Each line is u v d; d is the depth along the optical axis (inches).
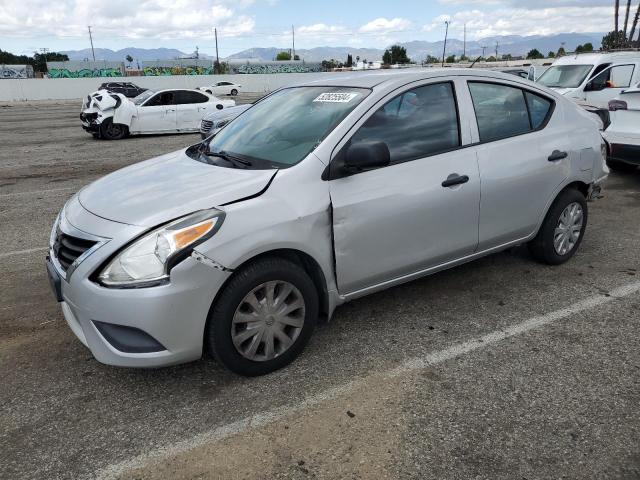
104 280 107.2
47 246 221.5
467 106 151.6
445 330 143.8
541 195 167.9
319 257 123.6
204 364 129.6
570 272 180.9
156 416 111.2
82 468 97.5
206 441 103.5
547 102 174.4
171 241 105.9
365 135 132.3
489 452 98.9
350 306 158.6
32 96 1546.5
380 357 131.2
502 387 118.1
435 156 142.3
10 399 117.7
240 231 111.2
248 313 117.6
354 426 106.7
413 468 95.5
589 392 115.5
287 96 161.8
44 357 134.6
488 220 155.3
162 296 105.0
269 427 107.0
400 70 156.2
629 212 251.9
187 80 1748.3
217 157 143.0
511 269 183.9
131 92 1393.9
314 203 121.6
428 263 146.2
